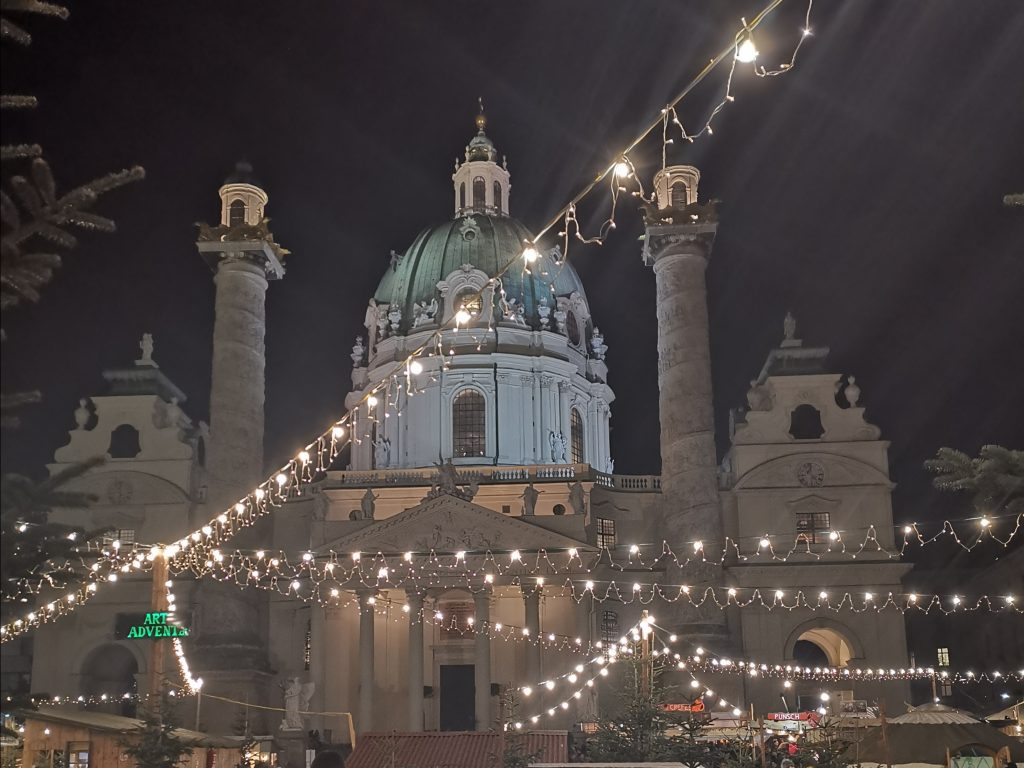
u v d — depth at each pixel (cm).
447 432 9519
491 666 8169
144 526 8481
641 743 4422
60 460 8712
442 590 8081
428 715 8206
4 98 1225
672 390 7875
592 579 7681
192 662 7538
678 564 7600
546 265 10450
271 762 5862
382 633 8306
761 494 8256
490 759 3566
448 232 10406
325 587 7688
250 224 8344
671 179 8412
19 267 1170
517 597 8281
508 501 8394
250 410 8081
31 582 1728
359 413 10062
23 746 4225
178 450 8644
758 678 7825
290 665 8188
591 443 10250
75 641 8231
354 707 7988
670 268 8062
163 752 4003
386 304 10338
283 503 8562
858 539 8119
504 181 11169
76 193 1204
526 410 9675
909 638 9256
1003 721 6069
